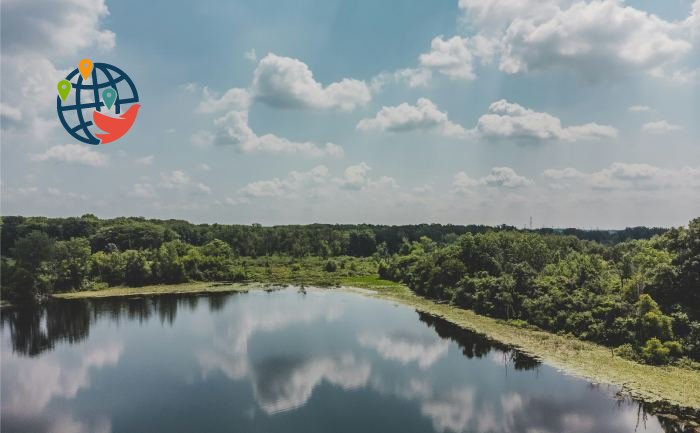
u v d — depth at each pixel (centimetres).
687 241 5841
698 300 5481
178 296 10438
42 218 16500
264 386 4791
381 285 11881
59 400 4484
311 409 4194
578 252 10500
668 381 4425
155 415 4125
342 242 19712
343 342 6469
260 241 18638
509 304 7362
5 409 4288
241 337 6788
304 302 9625
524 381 4716
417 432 3706
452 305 8850
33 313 8644
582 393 4319
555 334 6303
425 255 11950
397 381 4888
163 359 5762
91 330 7300
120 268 11938
